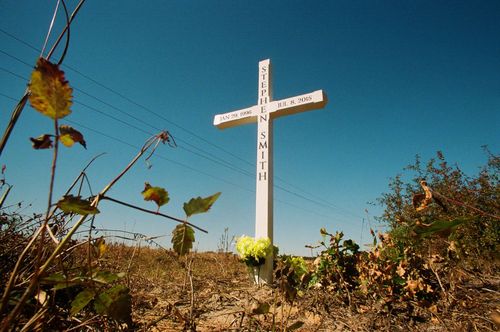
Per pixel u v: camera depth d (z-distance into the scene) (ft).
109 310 3.10
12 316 1.96
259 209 15.26
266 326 6.25
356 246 10.25
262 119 16.63
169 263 17.70
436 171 23.86
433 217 12.26
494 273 10.74
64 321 4.12
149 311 7.71
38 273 2.04
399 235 9.26
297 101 15.87
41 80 1.75
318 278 9.66
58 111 1.84
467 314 7.64
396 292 8.79
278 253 14.23
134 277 11.14
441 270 9.56
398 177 27.17
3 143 2.21
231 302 9.36
